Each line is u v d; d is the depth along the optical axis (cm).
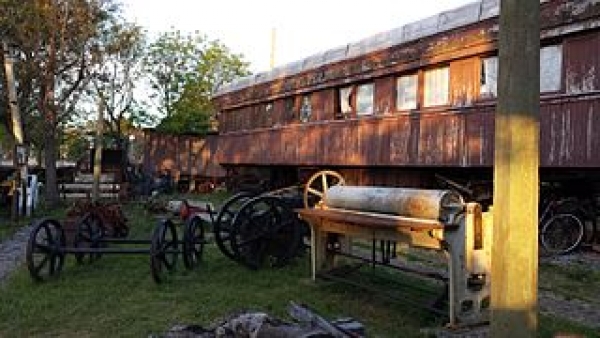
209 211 968
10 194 1383
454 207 512
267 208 781
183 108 2806
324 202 698
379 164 1246
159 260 690
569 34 858
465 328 505
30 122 1825
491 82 981
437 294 577
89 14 1797
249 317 417
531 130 296
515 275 298
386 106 1242
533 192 298
